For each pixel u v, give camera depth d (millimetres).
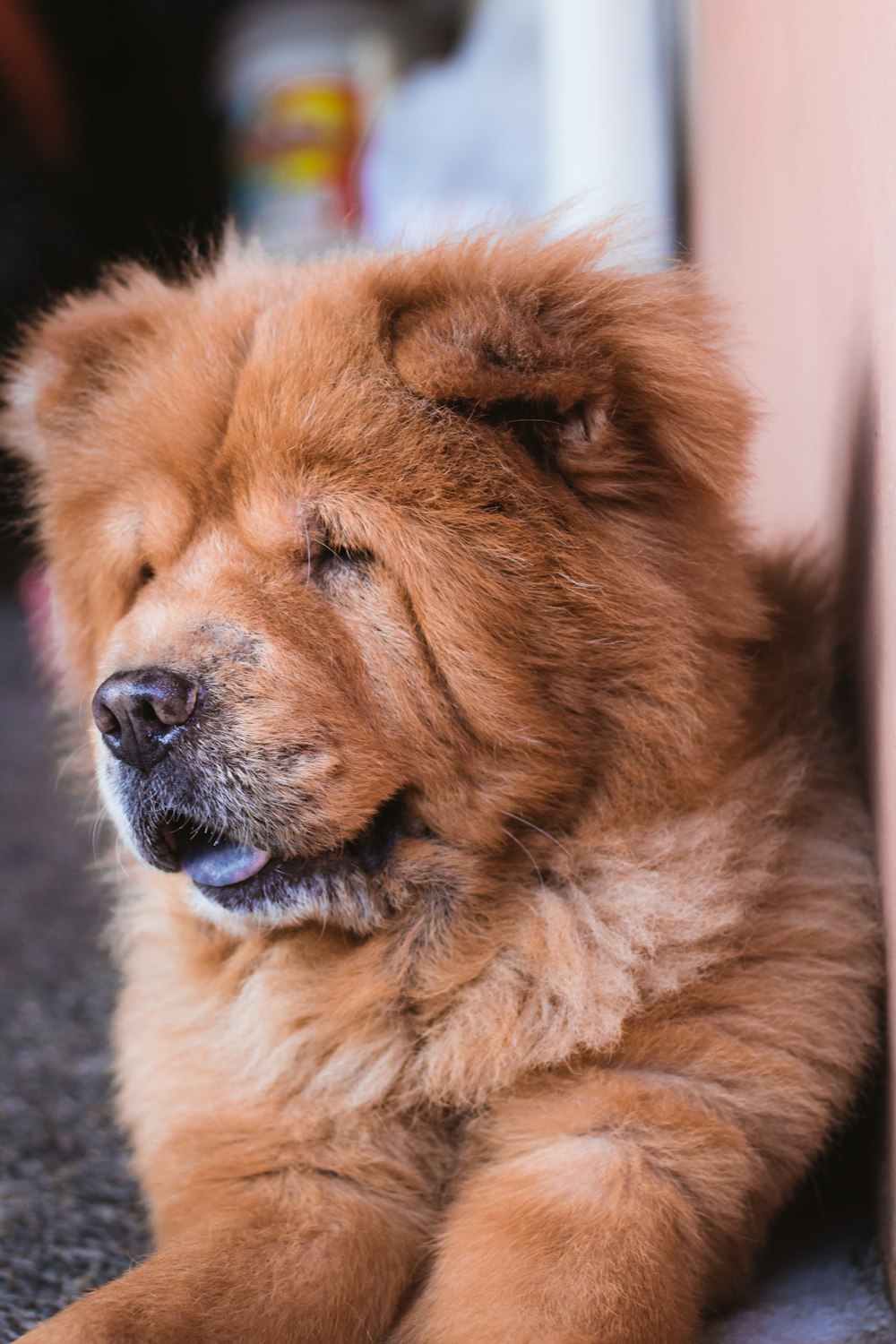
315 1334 920
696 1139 941
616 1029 979
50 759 2260
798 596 1098
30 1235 1074
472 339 972
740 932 999
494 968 1010
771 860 1013
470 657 981
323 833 984
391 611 991
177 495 1031
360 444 991
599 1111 956
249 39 2953
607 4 1721
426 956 1015
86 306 1156
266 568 1006
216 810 985
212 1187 995
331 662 990
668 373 977
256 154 2885
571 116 1770
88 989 1440
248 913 1018
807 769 1044
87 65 3463
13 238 2807
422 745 994
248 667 981
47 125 3154
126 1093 1074
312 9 2900
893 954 975
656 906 995
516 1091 997
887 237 940
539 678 990
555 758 995
